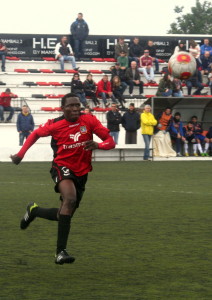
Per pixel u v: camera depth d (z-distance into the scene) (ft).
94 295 34.40
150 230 55.93
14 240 50.88
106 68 221.66
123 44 204.64
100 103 196.75
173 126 172.14
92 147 42.32
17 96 188.85
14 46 220.43
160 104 176.14
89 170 43.62
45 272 39.91
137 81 200.64
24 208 71.00
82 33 218.38
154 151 172.96
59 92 207.82
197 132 174.70
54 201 77.71
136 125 169.48
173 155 172.76
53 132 43.04
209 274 39.27
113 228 57.16
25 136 167.02
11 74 209.77
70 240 51.03
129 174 121.60
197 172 126.11
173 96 178.70
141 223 60.13
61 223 40.50
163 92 176.55
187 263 42.32
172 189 93.20
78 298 33.76
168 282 37.29
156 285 36.63
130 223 60.13
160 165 148.15
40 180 108.37
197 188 94.53
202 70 214.28
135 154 175.32
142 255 44.96
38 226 58.39
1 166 145.59
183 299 33.53
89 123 43.24
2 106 182.60
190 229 56.34
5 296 34.19
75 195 41.68
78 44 219.20
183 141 172.24
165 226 58.18
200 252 45.91
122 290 35.45
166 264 42.09
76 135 42.93
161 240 50.83
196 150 175.11
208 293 34.78
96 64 221.05
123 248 47.55
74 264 42.11
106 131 43.16
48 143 166.81
